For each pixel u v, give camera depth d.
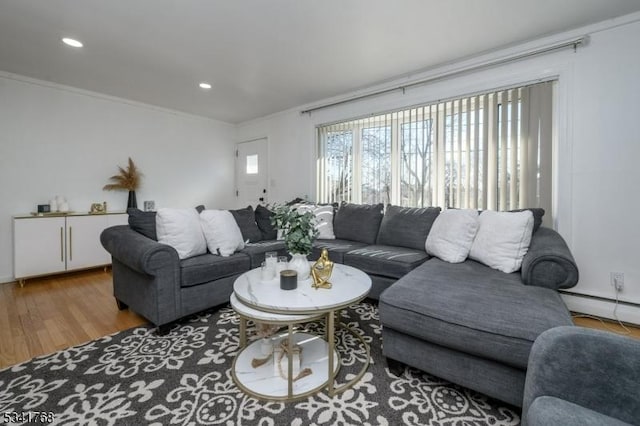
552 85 2.37
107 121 3.82
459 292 1.47
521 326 1.16
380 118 3.46
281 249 2.81
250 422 1.22
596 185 2.20
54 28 2.22
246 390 1.38
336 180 3.90
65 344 1.86
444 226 2.32
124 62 2.81
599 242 2.21
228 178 5.26
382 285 2.36
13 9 1.98
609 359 0.78
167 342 1.88
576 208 2.28
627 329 2.06
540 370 0.85
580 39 2.20
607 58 2.14
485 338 1.20
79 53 2.63
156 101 4.05
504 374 1.21
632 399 0.75
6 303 2.54
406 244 2.76
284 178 4.57
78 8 1.98
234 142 5.34
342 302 1.42
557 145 2.36
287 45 2.49
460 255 2.16
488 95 2.65
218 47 2.52
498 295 1.42
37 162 3.31
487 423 1.22
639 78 2.04
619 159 2.12
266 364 1.58
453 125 2.87
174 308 2.03
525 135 2.47
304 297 1.48
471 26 2.21
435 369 1.38
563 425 0.69
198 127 4.81
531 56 2.43
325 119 3.98
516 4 1.96
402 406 1.31
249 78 3.21
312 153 4.16
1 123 3.09
